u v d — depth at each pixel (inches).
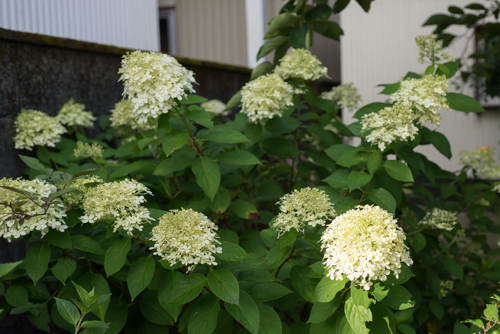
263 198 112.5
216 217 96.7
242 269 67.1
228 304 63.8
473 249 132.7
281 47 130.0
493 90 240.5
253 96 95.8
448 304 106.9
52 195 65.6
